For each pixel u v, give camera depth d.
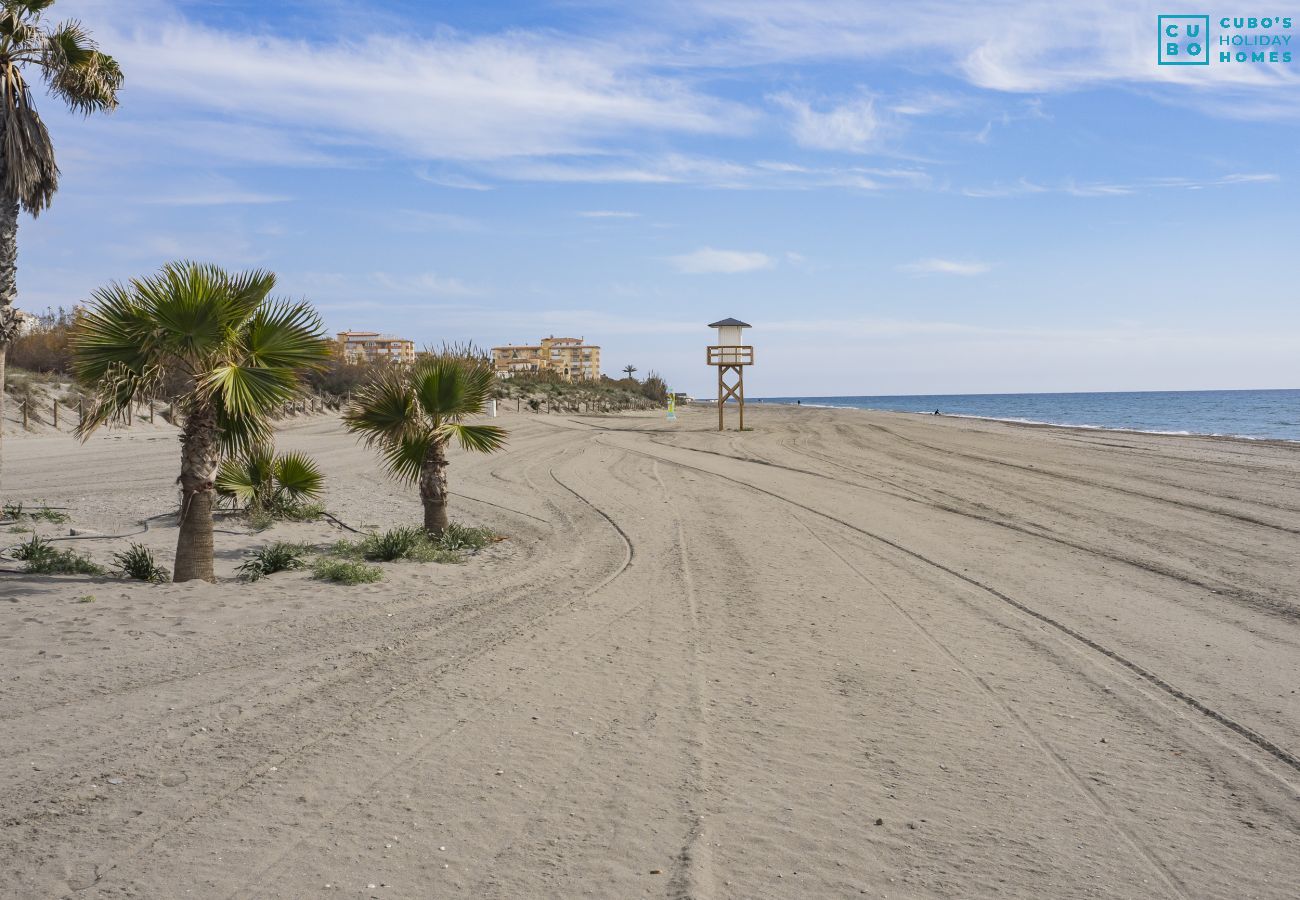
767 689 6.38
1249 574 11.10
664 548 12.99
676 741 5.30
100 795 4.34
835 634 8.05
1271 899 3.64
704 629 8.19
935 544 13.38
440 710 5.76
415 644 7.43
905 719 5.78
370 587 9.75
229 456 10.30
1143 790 4.72
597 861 3.82
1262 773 4.97
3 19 11.50
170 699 5.79
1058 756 5.18
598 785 4.64
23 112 11.71
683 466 27.23
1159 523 15.55
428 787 4.55
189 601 8.64
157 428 35.94
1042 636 8.03
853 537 14.04
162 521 13.90
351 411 13.06
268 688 6.10
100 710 5.54
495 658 7.07
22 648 6.80
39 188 12.27
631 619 8.55
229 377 9.30
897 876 3.76
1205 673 6.91
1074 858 3.96
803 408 109.31
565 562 11.86
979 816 4.37
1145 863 3.93
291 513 14.73
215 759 4.84
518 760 4.95
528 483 22.12
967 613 8.94
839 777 4.82
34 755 4.80
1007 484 22.14
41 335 39.53
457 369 12.76
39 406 33.59
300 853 3.83
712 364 51.22
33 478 19.20
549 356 195.50
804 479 23.50
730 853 3.93
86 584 9.23
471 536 13.18
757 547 13.09
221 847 3.86
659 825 4.19
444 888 3.57
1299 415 78.38
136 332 9.06
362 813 4.23
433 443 12.84
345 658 6.91
